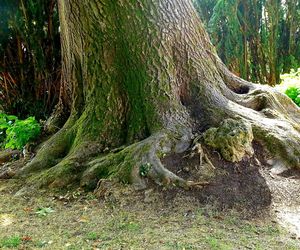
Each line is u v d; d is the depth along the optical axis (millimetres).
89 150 5211
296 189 4605
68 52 6043
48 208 4316
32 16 7594
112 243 3494
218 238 3561
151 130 5090
